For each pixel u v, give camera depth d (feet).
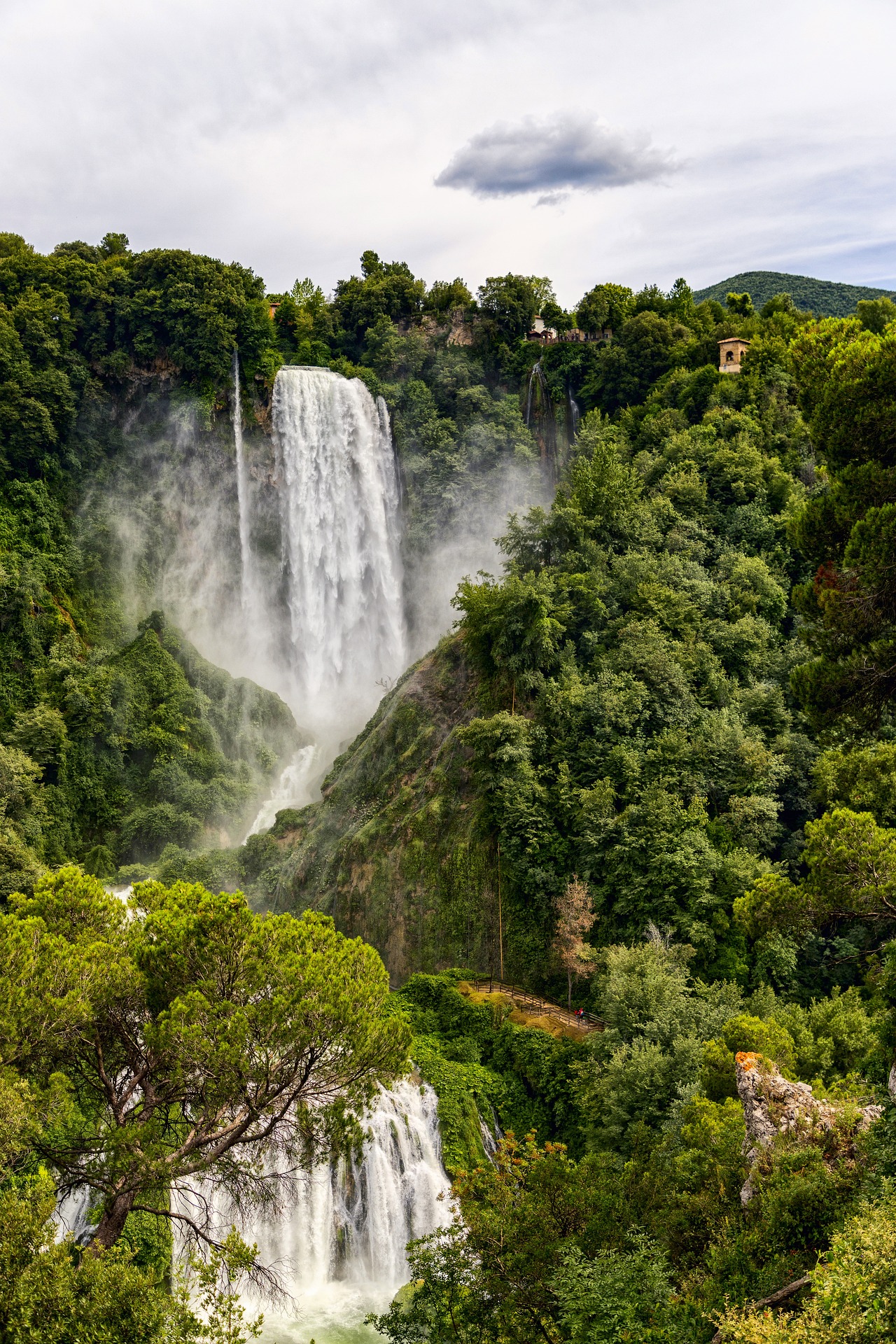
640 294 426.10
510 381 413.80
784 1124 98.53
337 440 390.42
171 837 298.56
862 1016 141.79
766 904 101.65
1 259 394.32
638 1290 81.71
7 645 313.94
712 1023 153.28
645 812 190.60
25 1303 67.82
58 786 299.38
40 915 97.81
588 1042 165.99
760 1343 62.18
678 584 237.66
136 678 323.37
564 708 209.87
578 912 190.19
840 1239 66.64
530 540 241.55
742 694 217.77
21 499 339.16
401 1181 161.58
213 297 374.43
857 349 97.66
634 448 309.63
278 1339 139.13
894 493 95.30
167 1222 137.39
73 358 361.51
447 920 210.38
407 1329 91.45
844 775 110.32
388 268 471.62
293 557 385.91
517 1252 89.10
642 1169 111.86
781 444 293.64
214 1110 86.84
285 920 97.86
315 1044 87.04
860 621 95.66
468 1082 173.58
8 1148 75.25
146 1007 90.84
